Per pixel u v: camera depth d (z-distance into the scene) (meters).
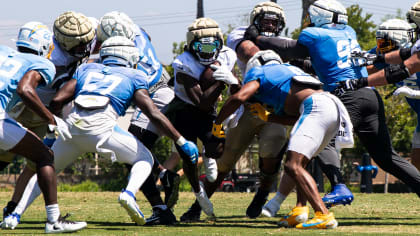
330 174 20.70
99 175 102.88
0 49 16.95
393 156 21.94
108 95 18.19
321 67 21.25
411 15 23.23
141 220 18.55
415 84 24.28
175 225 20.05
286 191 21.86
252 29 22.67
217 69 19.95
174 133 18.61
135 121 22.70
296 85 18.36
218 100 21.56
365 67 22.14
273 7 22.67
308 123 17.86
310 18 22.17
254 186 92.00
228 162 23.00
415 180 21.84
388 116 85.38
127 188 18.06
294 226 19.08
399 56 20.84
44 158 16.94
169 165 26.45
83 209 26.70
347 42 21.41
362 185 48.66
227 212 25.95
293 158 17.84
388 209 27.11
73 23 20.34
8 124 16.47
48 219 16.95
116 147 18.20
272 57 19.41
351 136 18.73
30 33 18.03
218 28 20.91
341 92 20.77
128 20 22.61
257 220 22.11
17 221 17.73
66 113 22.42
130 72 18.69
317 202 18.02
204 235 16.33
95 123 17.98
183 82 20.88
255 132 22.73
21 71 16.73
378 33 23.92
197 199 21.62
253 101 19.77
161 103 24.02
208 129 21.31
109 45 19.08
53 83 20.72
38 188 17.95
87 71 18.66
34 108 16.73
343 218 22.70
